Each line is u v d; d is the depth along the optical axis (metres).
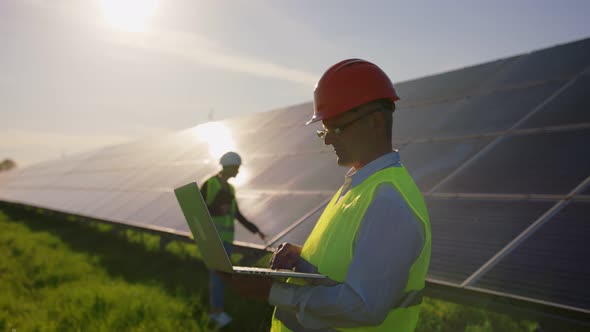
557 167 4.14
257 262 5.62
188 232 6.46
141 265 7.27
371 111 1.29
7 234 10.86
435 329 4.25
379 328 1.21
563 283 2.80
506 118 5.73
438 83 8.77
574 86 5.53
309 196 5.95
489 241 3.55
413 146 6.33
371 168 1.28
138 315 4.76
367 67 1.33
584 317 2.56
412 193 1.21
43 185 18.95
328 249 1.25
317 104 1.39
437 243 3.82
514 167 4.48
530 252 3.21
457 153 5.47
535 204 3.79
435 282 3.30
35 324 4.60
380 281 1.07
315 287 1.17
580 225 3.24
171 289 5.80
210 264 1.25
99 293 5.38
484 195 4.25
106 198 11.45
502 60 8.16
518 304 2.86
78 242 9.65
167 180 10.23
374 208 1.13
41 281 6.31
